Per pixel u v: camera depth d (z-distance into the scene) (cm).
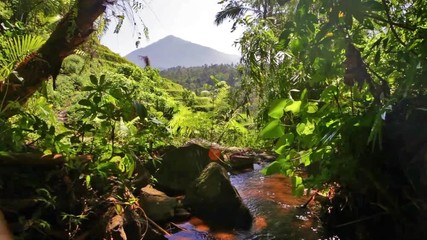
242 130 661
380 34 229
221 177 319
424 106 173
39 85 280
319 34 183
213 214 304
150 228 254
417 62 151
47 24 462
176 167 370
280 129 195
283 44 203
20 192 190
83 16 266
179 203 315
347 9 170
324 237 255
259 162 560
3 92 263
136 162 302
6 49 300
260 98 301
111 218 214
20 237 162
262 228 286
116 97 232
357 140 179
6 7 462
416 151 172
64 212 197
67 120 368
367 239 214
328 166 197
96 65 587
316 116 189
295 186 215
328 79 222
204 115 654
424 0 189
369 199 208
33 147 229
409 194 183
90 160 225
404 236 189
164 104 606
